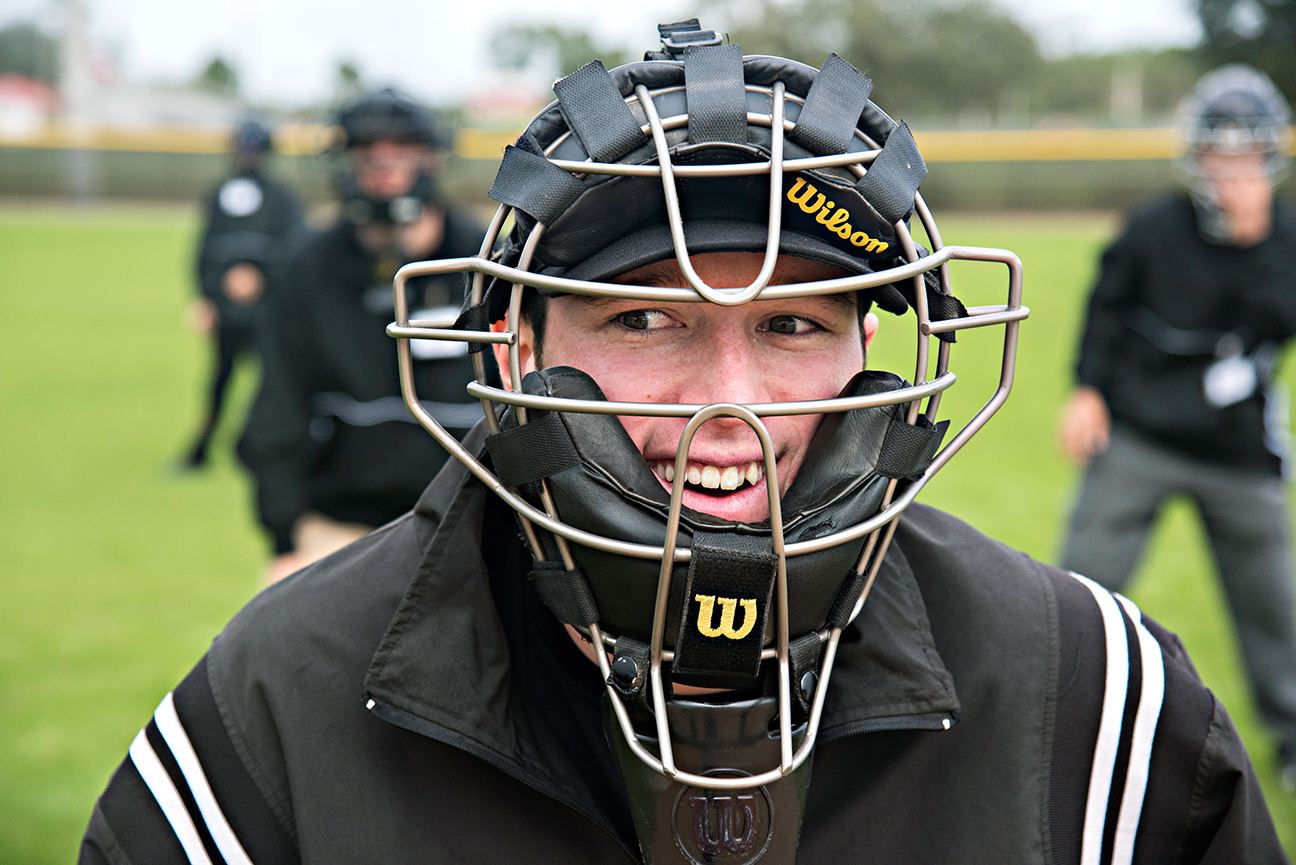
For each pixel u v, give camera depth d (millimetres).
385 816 975
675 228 877
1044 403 7203
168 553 4457
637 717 955
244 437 2727
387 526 1147
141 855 995
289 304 2693
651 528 918
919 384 957
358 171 2645
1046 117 29750
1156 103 28531
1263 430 2859
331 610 1045
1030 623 1072
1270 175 2871
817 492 946
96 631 3629
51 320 10617
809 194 919
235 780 1001
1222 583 2928
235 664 1029
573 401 889
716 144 909
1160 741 1051
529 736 1000
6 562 4332
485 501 1028
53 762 2748
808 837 1005
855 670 1024
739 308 962
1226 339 2900
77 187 21172
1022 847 1010
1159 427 2943
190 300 11898
